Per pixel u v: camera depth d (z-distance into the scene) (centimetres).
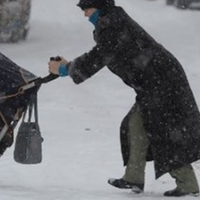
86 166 1986
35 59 4728
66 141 2419
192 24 6500
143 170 1523
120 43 1405
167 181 1778
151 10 7706
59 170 1920
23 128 1526
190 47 5259
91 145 2348
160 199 1438
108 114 3098
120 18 1409
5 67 1534
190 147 1453
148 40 1439
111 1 1424
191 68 4447
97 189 1631
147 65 1428
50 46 5300
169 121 1439
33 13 7062
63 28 6234
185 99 1450
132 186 1523
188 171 1486
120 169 1945
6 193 1442
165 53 1450
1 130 1535
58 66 1455
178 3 7662
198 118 1475
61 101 3422
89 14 1428
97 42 1416
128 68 1430
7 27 5434
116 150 2258
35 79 1513
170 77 1439
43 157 2109
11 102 1530
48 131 2634
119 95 3634
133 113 1497
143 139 1495
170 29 6209
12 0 5478
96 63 1415
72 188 1636
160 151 1447
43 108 3209
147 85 1436
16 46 5312
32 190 1527
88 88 3775
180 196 1489
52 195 1439
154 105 1436
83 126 2777
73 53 5028
